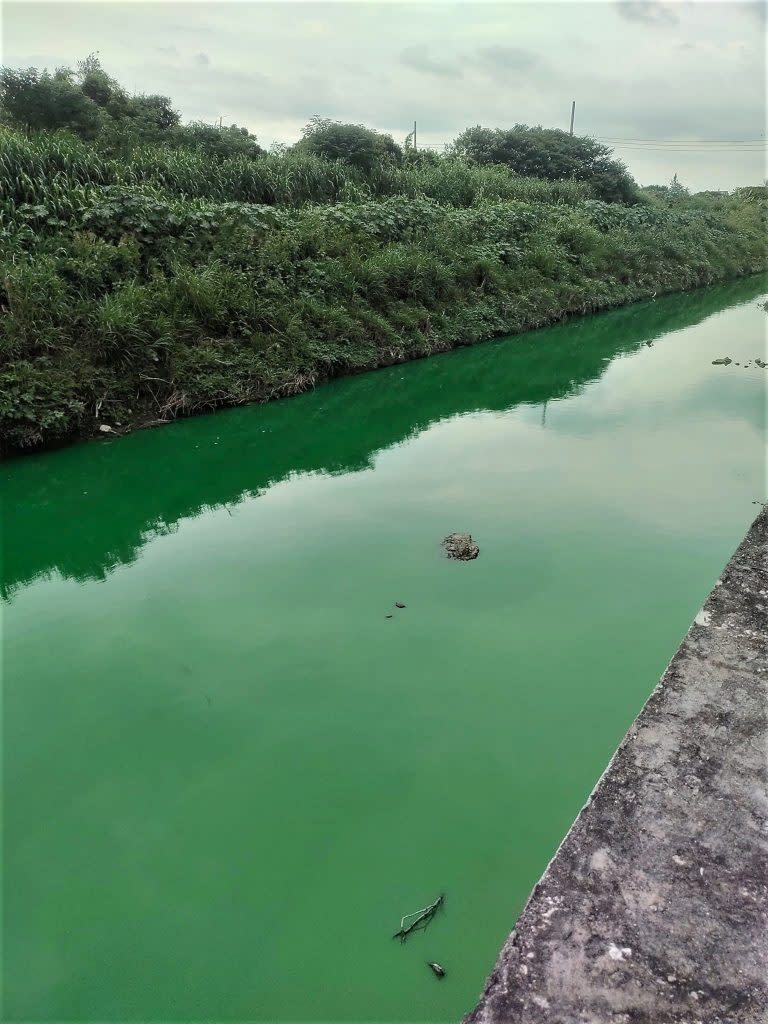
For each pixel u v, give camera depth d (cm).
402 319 1116
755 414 836
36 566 517
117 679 371
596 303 1555
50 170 1037
